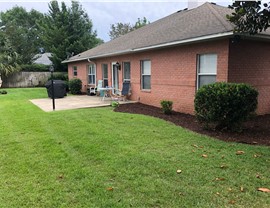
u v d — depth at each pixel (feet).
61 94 49.29
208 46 26.37
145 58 37.45
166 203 9.94
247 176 12.07
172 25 37.83
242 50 25.43
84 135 19.71
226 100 19.33
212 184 11.37
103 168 13.28
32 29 131.75
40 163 14.14
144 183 11.52
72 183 11.66
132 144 17.26
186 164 13.62
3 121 26.02
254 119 25.59
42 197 10.50
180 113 30.19
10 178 12.30
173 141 17.93
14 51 86.12
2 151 16.40
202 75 27.84
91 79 58.29
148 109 33.24
